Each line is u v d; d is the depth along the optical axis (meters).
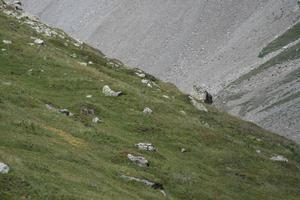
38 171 132.50
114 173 166.50
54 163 147.12
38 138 165.00
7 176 118.56
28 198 113.94
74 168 150.00
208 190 197.50
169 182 188.62
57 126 196.25
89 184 139.62
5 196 111.00
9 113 177.88
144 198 156.88
